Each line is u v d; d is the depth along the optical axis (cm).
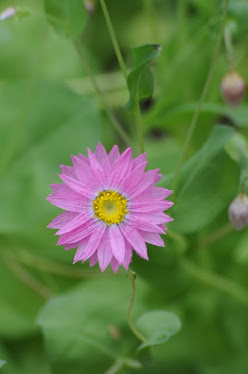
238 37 49
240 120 50
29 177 52
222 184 45
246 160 44
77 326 46
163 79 53
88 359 46
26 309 53
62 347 46
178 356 51
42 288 53
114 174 39
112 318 46
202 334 51
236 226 44
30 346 52
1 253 53
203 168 45
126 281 52
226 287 49
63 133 53
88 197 39
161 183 45
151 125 52
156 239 39
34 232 53
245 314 51
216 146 44
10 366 51
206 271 50
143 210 39
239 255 53
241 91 47
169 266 46
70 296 47
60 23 45
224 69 53
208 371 51
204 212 45
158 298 49
